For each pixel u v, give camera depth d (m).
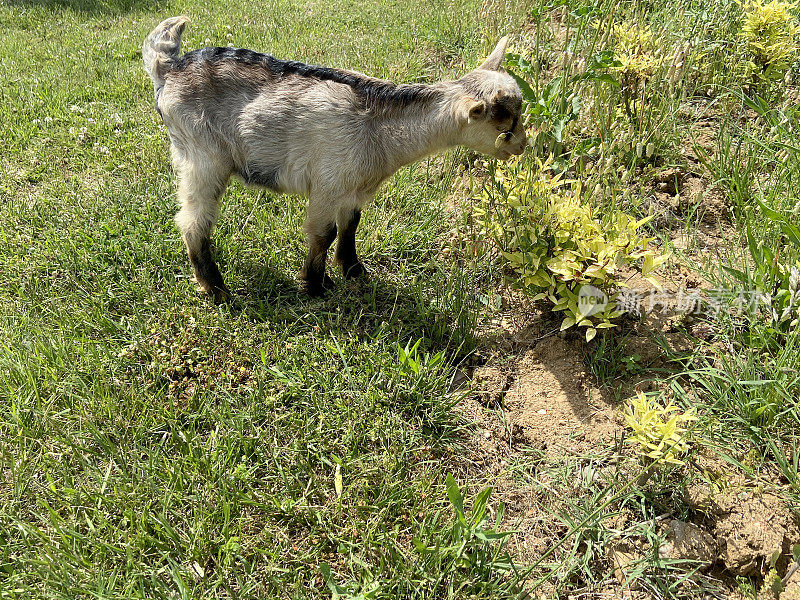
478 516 0.63
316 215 0.90
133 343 0.86
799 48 1.29
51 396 0.79
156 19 1.85
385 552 0.66
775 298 0.83
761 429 0.75
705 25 1.33
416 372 0.79
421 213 1.12
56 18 1.87
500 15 1.57
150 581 0.64
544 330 0.93
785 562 0.67
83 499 0.70
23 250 1.01
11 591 0.61
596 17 1.37
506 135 0.87
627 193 1.06
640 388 0.83
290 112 0.85
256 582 0.64
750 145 1.10
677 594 0.65
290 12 1.91
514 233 0.95
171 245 1.03
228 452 0.73
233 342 0.88
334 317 0.94
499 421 0.83
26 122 1.32
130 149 1.26
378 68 1.51
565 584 0.66
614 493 0.72
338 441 0.76
